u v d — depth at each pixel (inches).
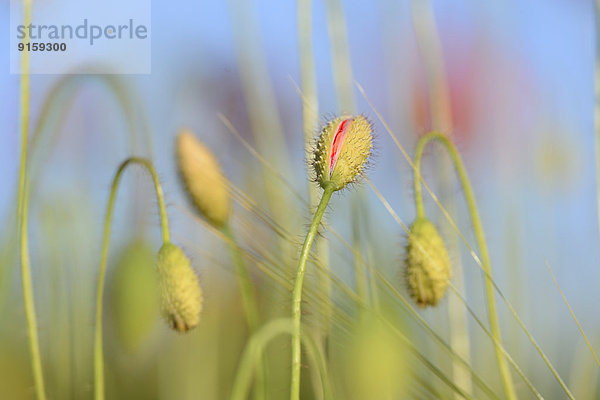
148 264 22.7
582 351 26.4
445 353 25.2
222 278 26.2
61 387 25.2
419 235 22.6
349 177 21.3
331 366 23.5
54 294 25.3
